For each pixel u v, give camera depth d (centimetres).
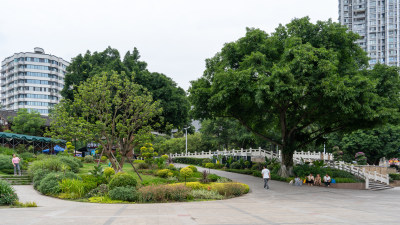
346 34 2408
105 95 2378
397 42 11238
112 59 3844
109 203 1459
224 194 1788
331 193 2084
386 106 2384
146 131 2447
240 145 5891
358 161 4925
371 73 2520
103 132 2272
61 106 2433
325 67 1986
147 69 3928
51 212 1158
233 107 2494
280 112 2691
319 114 2456
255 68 2178
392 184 3775
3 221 956
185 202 1531
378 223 977
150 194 1533
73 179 1769
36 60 10725
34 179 1972
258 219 1034
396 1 11412
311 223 966
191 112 2769
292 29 2502
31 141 4356
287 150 2833
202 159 4784
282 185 2461
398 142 4684
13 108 10738
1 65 11375
